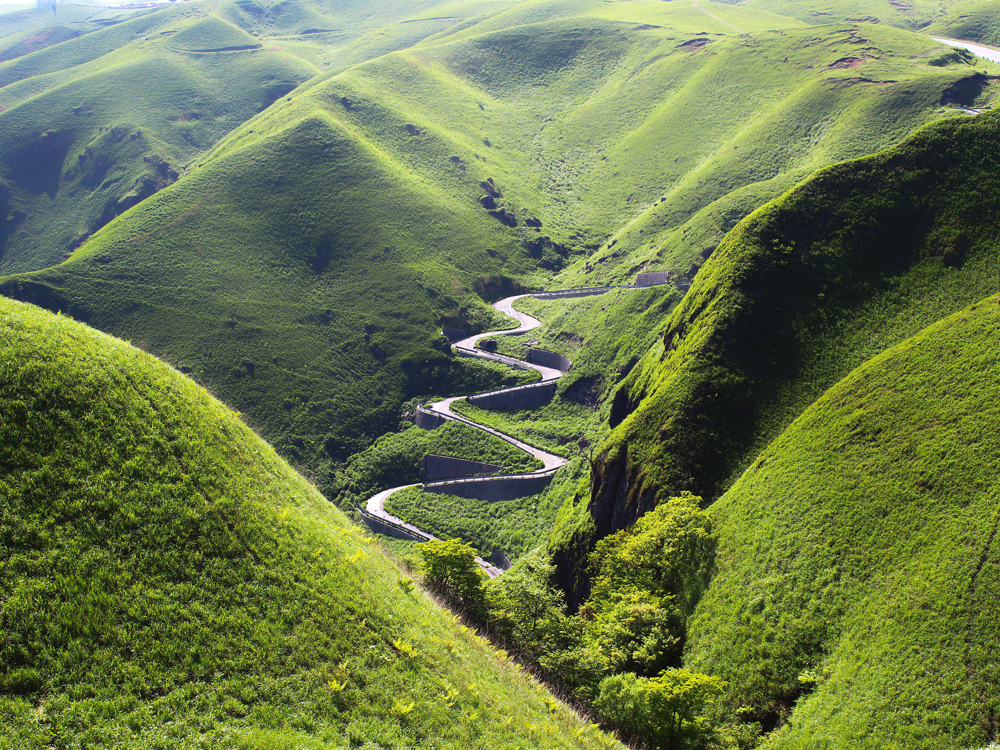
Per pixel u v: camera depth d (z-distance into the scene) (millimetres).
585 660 37000
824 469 48344
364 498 126562
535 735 24969
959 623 33000
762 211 76625
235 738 18516
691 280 143125
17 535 19875
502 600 41625
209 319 155875
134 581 21016
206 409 29891
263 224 186625
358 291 175625
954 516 38000
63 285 154250
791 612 40875
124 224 176500
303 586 24656
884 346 63875
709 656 42375
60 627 18688
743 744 35375
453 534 105438
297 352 155125
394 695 22719
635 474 64125
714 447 61156
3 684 17031
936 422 44469
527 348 154875
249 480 28172
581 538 68000
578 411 132750
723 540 49844
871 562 39875
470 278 189125
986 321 49281
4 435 21703
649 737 32375
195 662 20141
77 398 24188
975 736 29109
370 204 199250
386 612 26312
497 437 126750
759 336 67500
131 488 23219
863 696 33688
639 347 130500
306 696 21031
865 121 165375
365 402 150625
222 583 22828
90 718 17344
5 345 23953
